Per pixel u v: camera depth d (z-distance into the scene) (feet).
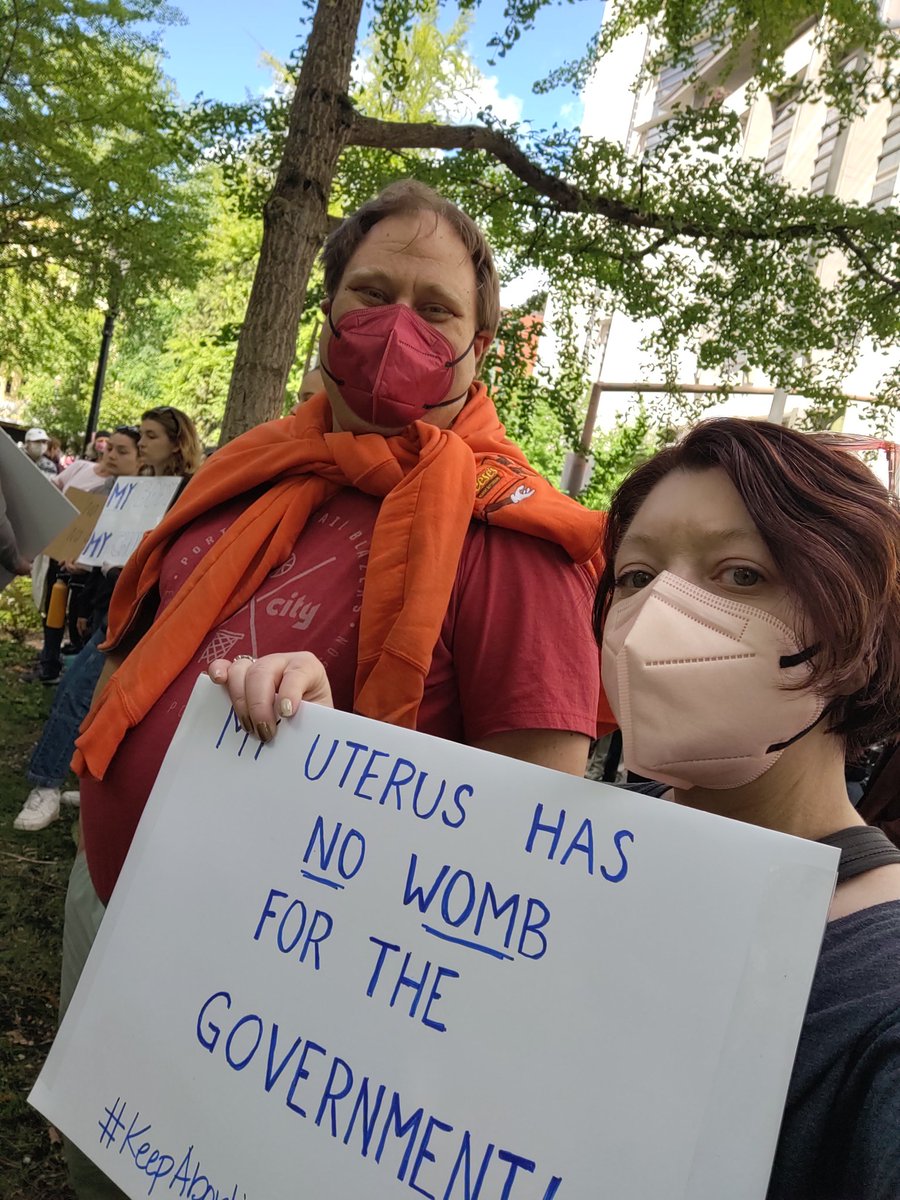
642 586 2.79
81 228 26.58
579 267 14.89
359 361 4.33
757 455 2.55
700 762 2.50
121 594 5.16
